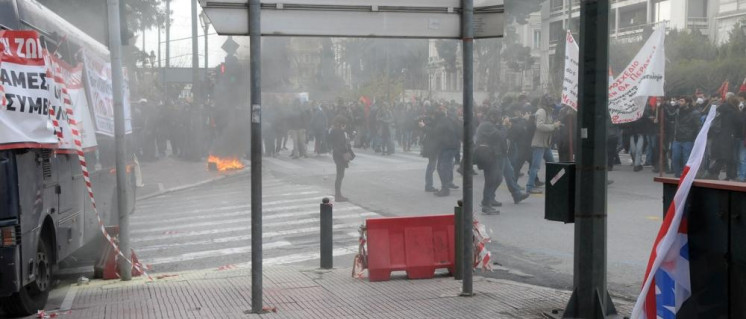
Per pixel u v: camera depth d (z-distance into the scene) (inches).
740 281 176.4
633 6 2284.7
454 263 322.3
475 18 265.3
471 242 281.1
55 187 295.0
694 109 671.1
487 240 330.6
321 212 353.4
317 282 319.0
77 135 285.1
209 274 349.4
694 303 191.6
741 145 625.9
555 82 1373.0
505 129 575.8
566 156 612.1
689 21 2101.4
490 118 543.8
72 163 324.8
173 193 720.3
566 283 315.3
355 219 513.0
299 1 248.7
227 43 997.8
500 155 518.9
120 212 339.6
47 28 302.5
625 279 314.7
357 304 275.6
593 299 232.1
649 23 2159.2
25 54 248.5
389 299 282.8
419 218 326.0
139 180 517.3
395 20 256.7
